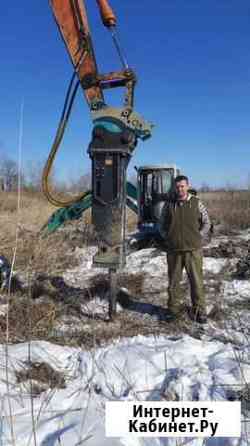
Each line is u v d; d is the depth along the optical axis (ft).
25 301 18.98
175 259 17.60
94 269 25.99
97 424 9.97
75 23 17.71
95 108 16.78
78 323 17.31
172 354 13.76
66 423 10.07
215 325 17.30
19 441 9.33
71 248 30.83
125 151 16.37
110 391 11.78
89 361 13.34
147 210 33.35
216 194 72.90
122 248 16.90
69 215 28.81
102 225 16.79
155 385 12.07
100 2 16.83
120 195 16.65
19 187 14.76
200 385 11.68
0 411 10.55
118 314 18.49
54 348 14.42
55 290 21.15
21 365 13.00
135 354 13.71
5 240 27.25
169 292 17.72
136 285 22.54
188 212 17.13
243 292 21.65
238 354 13.96
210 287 22.49
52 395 11.46
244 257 27.43
